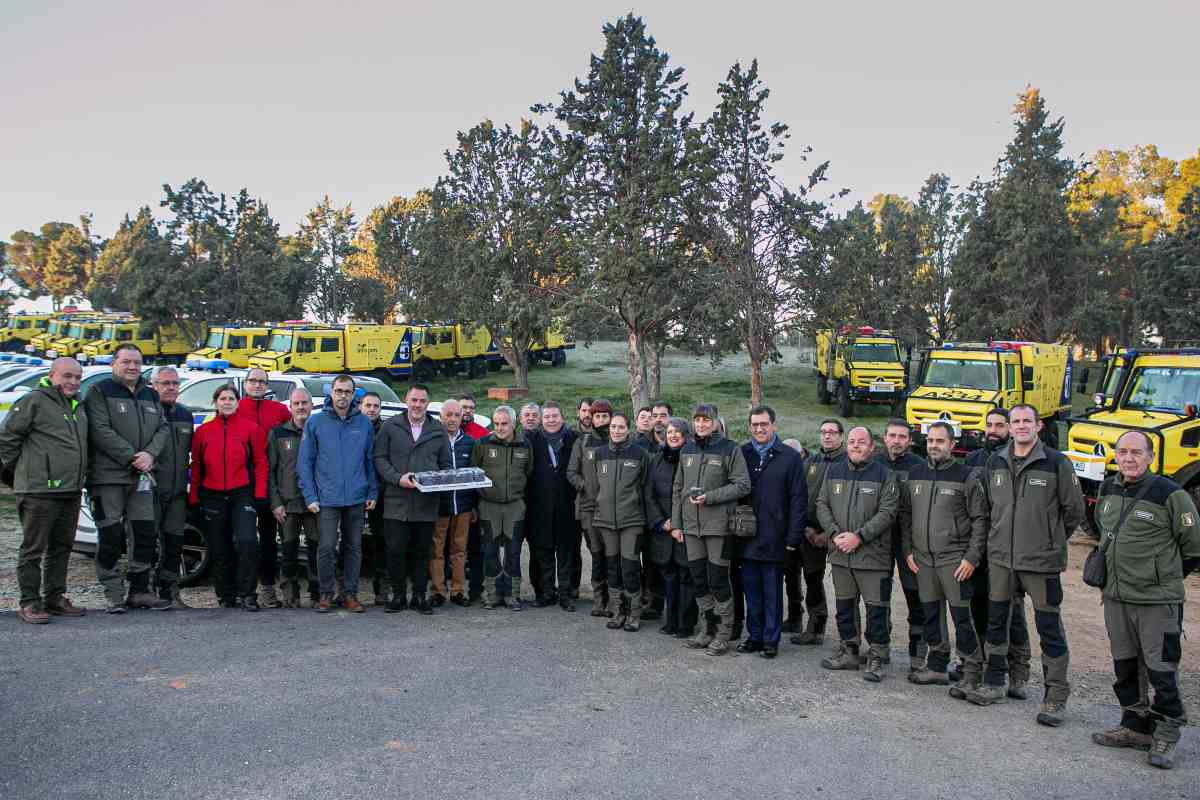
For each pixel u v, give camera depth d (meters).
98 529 6.32
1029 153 34.19
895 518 5.90
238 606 7.05
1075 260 34.47
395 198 49.19
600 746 4.29
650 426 7.59
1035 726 5.04
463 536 7.62
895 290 34.53
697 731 4.60
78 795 3.44
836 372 25.69
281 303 40.78
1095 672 6.57
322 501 6.88
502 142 29.92
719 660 6.15
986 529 5.43
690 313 19.89
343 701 4.70
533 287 23.45
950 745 4.60
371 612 7.10
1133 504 4.70
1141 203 56.22
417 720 4.49
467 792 3.67
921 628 5.99
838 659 6.08
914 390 17.77
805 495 6.25
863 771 4.16
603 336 22.88
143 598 6.66
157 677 4.90
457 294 30.98
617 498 6.85
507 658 5.80
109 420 6.21
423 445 7.11
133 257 39.12
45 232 111.19
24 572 5.95
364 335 32.00
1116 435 11.09
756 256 19.48
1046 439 19.48
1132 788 4.15
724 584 6.31
